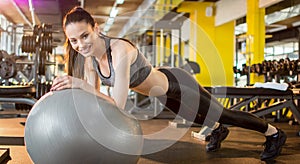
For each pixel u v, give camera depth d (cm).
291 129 503
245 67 741
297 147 353
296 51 1191
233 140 388
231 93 384
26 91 404
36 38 504
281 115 625
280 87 395
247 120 270
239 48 1185
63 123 165
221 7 1046
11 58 594
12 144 332
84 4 918
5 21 1134
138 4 931
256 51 830
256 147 345
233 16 968
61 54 1284
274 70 634
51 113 169
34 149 171
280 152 300
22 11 1000
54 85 183
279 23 1157
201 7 1075
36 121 171
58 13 916
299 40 1098
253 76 805
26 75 730
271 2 771
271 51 1355
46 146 167
